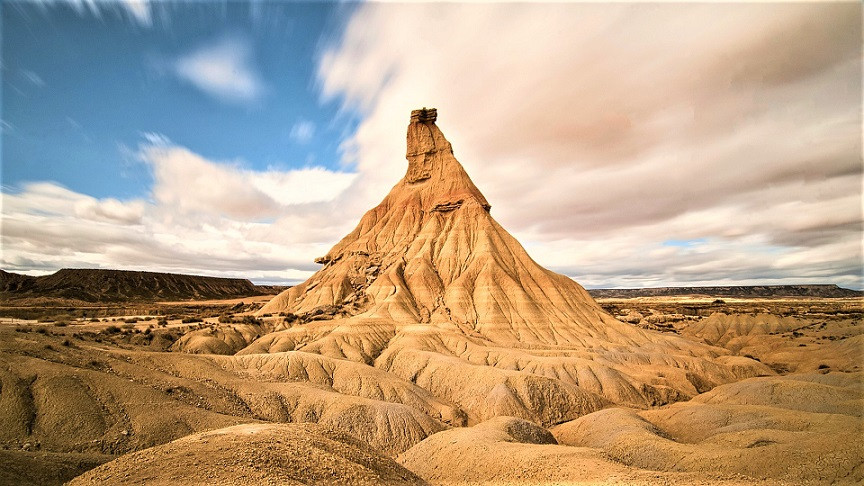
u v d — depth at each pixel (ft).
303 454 75.46
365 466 81.20
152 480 62.64
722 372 289.33
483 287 382.01
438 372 244.42
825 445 107.34
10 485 73.15
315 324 320.91
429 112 542.57
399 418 167.63
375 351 291.58
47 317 314.35
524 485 102.99
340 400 171.22
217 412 142.41
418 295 388.57
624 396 233.55
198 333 278.67
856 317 535.19
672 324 549.54
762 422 151.33
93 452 106.22
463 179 501.56
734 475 104.12
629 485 93.15
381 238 480.64
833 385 208.64
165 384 145.38
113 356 156.04
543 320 358.84
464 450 129.18
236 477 63.46
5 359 126.31
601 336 357.61
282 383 183.11
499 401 206.08
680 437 166.91
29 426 108.06
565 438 177.88
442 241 448.65
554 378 226.99
